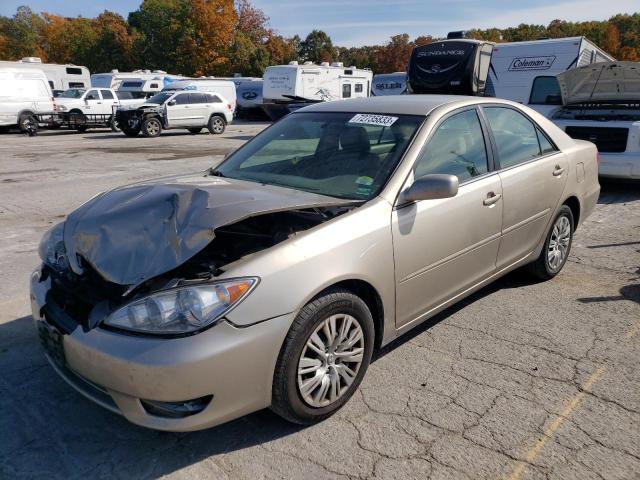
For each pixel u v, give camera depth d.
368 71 29.08
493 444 2.63
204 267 2.58
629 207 7.32
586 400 2.97
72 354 2.49
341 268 2.70
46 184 9.80
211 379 2.32
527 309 4.15
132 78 29.08
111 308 2.47
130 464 2.54
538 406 2.93
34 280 3.03
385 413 2.88
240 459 2.56
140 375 2.28
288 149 3.78
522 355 3.46
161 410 2.39
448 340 3.67
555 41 12.11
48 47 64.94
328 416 2.84
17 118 20.86
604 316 4.02
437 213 3.24
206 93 22.47
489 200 3.62
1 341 3.70
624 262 5.15
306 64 26.98
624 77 7.57
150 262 2.46
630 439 2.66
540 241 4.37
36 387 3.16
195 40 50.53
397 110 3.68
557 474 2.43
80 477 2.46
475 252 3.60
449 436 2.69
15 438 2.72
